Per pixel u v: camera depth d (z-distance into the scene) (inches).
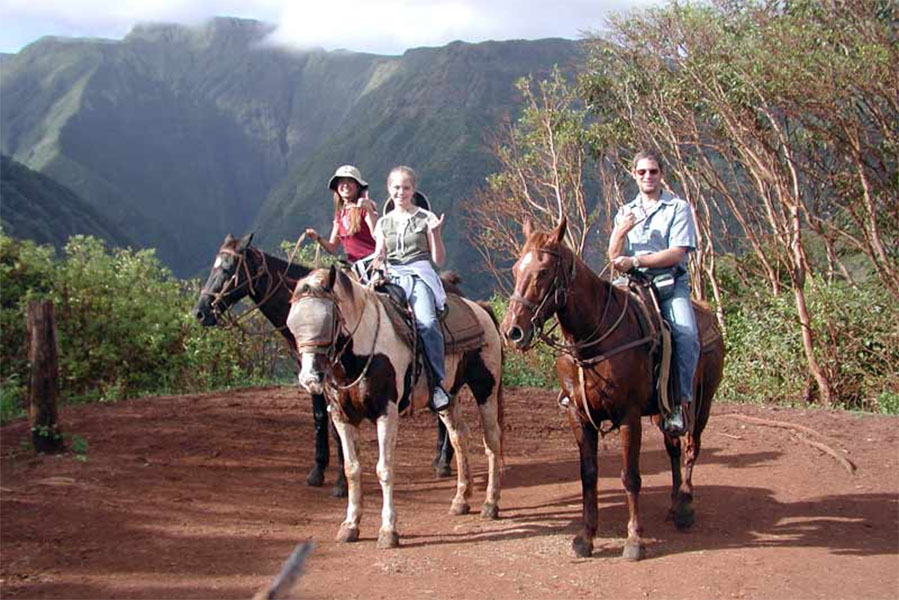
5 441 369.1
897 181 621.9
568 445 423.2
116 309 633.0
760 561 247.9
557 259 236.5
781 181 655.8
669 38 717.9
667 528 281.4
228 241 338.0
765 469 356.2
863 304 609.6
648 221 268.5
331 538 270.8
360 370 254.7
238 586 224.8
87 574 228.8
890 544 265.3
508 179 873.5
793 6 636.7
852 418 443.5
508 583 229.3
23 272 641.0
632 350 244.1
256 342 671.8
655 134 754.8
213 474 344.2
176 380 657.0
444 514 302.8
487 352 300.8
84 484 309.7
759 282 737.6
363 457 385.1
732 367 636.7
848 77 580.4
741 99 640.4
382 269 281.0
